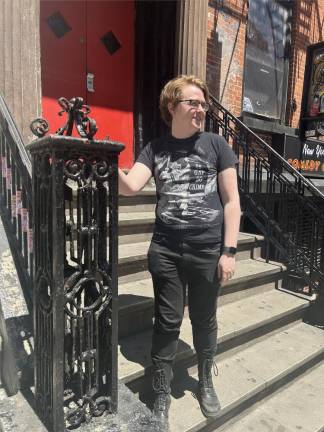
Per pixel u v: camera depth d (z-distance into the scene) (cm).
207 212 194
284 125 696
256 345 304
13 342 191
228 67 589
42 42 419
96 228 155
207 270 197
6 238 224
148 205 398
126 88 500
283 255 389
